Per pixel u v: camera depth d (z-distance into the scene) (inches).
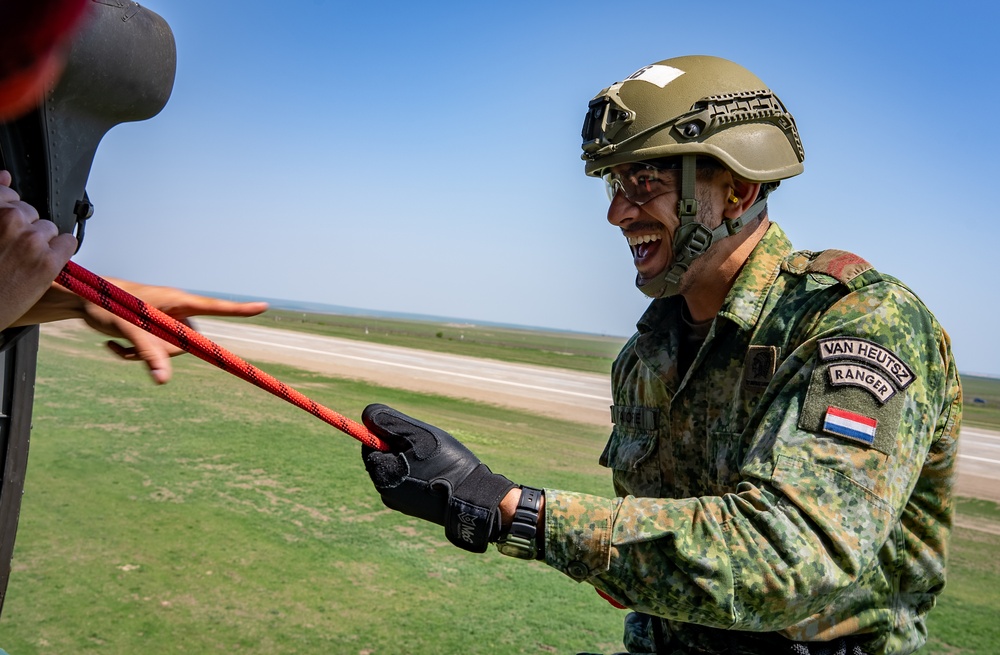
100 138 48.1
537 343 3501.5
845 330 55.8
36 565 184.9
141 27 46.4
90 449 297.6
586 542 50.5
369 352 1187.9
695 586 49.3
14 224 37.0
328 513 242.8
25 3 18.8
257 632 159.9
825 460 51.9
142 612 164.6
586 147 65.2
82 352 555.8
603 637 169.8
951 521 66.1
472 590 191.3
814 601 49.9
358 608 175.9
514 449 390.9
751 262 64.6
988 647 178.4
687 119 62.1
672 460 69.5
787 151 66.6
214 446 316.8
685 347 70.8
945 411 61.6
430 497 53.1
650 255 66.7
